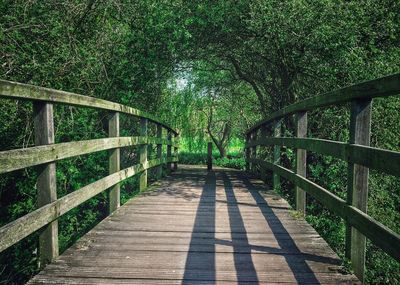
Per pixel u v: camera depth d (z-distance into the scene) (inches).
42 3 286.0
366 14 313.6
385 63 297.0
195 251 137.8
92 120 317.7
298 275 116.7
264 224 176.1
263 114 498.6
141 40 391.5
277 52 374.3
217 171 477.4
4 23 252.7
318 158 333.4
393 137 288.7
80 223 319.6
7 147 253.9
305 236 157.0
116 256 131.7
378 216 283.0
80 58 291.1
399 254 85.4
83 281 111.5
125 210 204.2
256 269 121.4
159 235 157.1
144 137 267.6
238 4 376.2
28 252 273.0
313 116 344.8
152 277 114.8
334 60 317.1
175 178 367.2
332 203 136.7
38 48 272.5
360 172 117.3
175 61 452.1
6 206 274.1
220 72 578.6
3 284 269.9
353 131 117.8
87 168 317.7
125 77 377.1
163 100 494.6
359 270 115.0
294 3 318.7
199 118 768.3
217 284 110.3
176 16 392.5
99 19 351.3
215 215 193.5
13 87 99.3
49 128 121.3
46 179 121.3
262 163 328.2
